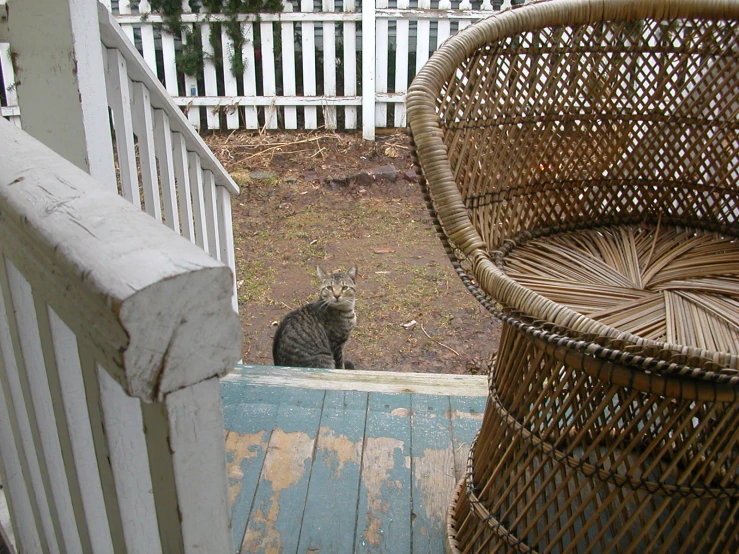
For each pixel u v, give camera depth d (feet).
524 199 5.50
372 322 12.13
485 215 5.12
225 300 1.86
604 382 3.84
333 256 14.39
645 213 5.90
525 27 4.92
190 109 19.60
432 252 14.61
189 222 7.40
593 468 4.04
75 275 1.91
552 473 4.30
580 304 4.50
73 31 4.81
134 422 2.47
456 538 5.22
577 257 5.25
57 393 2.70
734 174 6.27
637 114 5.59
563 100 5.40
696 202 5.72
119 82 5.73
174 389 1.88
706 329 4.17
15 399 3.37
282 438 6.54
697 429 3.73
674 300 4.54
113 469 2.47
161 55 20.84
